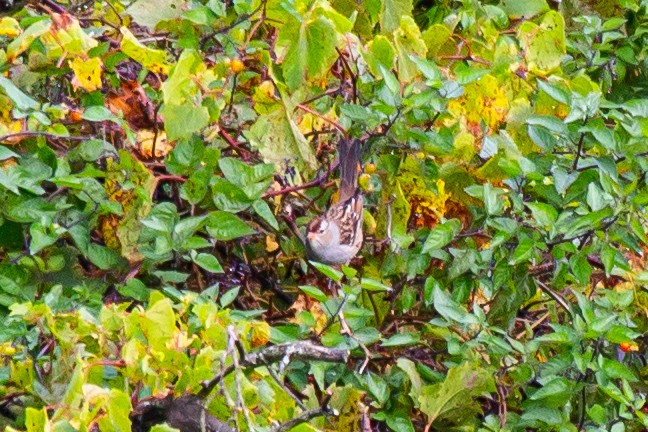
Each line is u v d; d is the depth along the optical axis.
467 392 8.95
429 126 9.49
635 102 9.67
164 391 6.99
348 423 8.47
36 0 9.48
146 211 8.53
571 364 9.10
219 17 9.14
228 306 9.61
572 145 10.08
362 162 9.45
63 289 8.54
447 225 9.05
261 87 9.25
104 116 8.26
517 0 11.82
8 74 8.88
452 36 10.73
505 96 9.86
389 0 10.38
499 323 9.62
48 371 7.44
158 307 6.99
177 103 8.60
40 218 8.07
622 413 9.09
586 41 11.53
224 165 8.55
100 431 6.60
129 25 9.89
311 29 9.05
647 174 9.61
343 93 9.87
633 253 10.59
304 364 8.80
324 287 9.70
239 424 7.27
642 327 10.83
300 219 9.77
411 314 9.94
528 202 9.66
